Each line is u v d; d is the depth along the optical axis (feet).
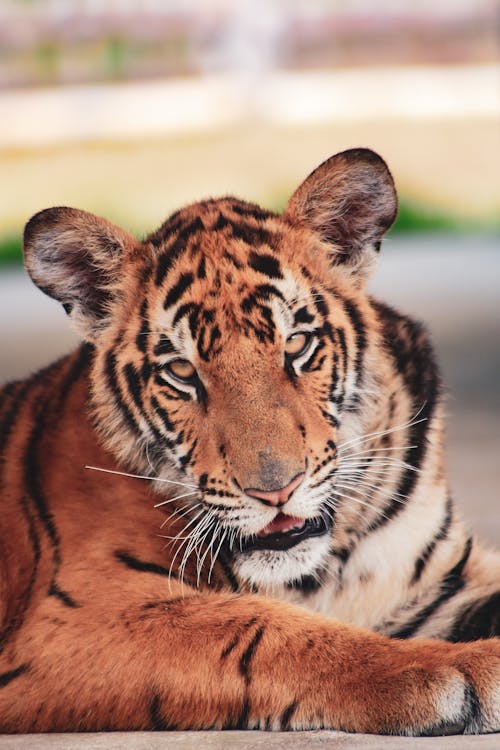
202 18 246.27
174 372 28.12
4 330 92.99
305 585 28.91
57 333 88.74
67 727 25.84
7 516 28.58
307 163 169.27
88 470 28.43
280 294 28.07
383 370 29.53
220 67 245.65
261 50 245.65
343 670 24.49
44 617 26.53
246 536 27.71
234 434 26.99
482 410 59.62
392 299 94.89
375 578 29.37
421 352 30.76
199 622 25.79
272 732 24.32
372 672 24.27
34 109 216.33
